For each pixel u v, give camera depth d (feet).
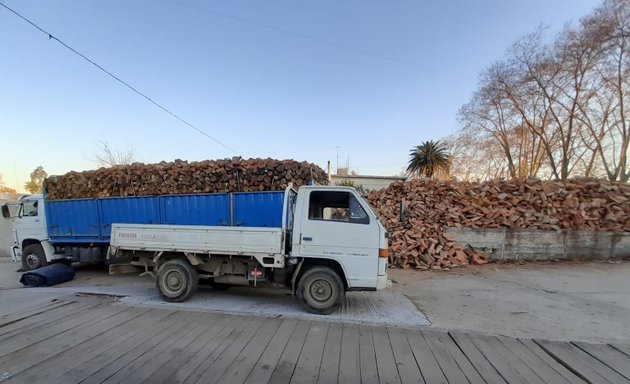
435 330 14.32
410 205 35.06
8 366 10.46
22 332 13.30
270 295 20.27
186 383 9.67
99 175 30.19
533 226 32.04
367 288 16.02
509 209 33.14
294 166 28.48
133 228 18.44
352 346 12.48
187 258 18.12
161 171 29.66
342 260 16.21
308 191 16.93
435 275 27.17
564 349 12.65
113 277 27.71
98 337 12.91
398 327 14.56
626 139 61.21
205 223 27.22
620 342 13.43
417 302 19.19
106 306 16.96
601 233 31.55
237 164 28.96
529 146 83.05
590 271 27.55
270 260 16.85
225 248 17.13
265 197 26.20
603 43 60.90
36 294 19.33
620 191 32.89
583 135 68.23
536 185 33.86
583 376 10.59
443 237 32.32
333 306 16.25
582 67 65.05
